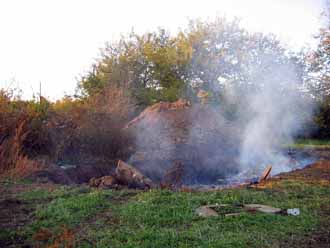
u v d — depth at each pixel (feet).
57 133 41.81
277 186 28.45
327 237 17.44
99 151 42.78
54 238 17.20
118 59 89.35
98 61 88.38
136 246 15.84
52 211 21.29
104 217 20.31
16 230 18.42
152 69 91.86
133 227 18.40
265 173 36.01
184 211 20.77
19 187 28.09
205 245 15.85
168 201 22.98
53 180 33.50
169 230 17.71
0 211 21.63
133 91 80.59
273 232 17.72
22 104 42.96
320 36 87.61
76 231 18.19
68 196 25.02
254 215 19.94
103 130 42.96
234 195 24.62
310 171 36.96
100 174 38.19
